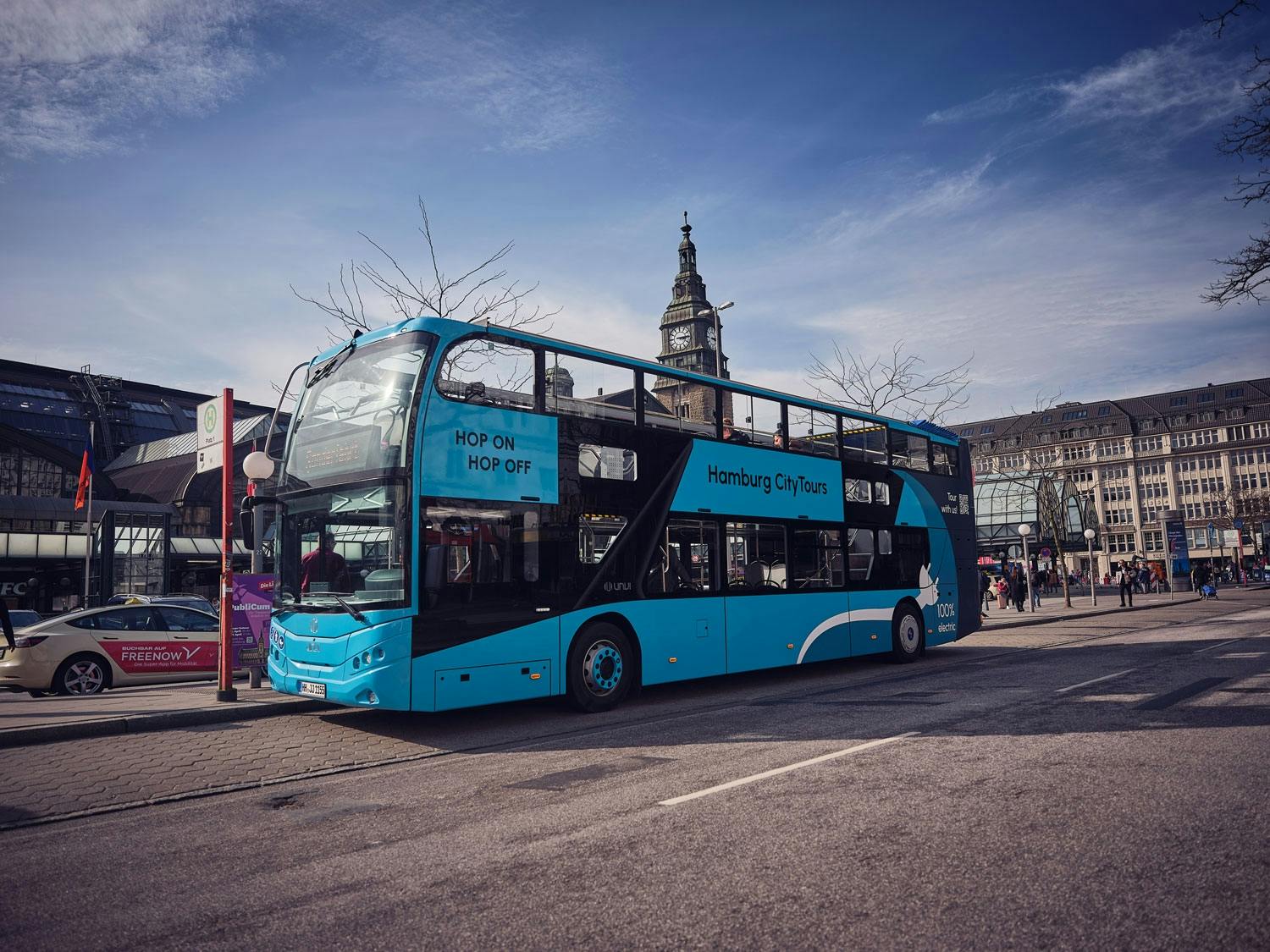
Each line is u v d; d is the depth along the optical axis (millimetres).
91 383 67062
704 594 11586
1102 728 7621
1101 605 39406
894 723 8500
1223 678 10656
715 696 11625
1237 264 16359
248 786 7031
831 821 5062
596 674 10242
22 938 3871
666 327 80125
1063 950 3268
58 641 13562
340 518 9164
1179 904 3654
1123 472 110688
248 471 11070
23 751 8523
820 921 3607
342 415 9594
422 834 5262
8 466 48844
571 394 10492
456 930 3680
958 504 17391
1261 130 14688
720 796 5773
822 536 13781
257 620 13352
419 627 8578
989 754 6730
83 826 5953
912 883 3986
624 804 5711
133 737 9227
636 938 3508
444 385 9164
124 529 45188
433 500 8859
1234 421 105438
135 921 4023
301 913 3994
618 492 10711
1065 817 4934
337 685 8695
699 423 12055
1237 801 5141
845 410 14773
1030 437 115938
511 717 10344
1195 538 105938
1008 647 18344
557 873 4348
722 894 3947
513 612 9375
